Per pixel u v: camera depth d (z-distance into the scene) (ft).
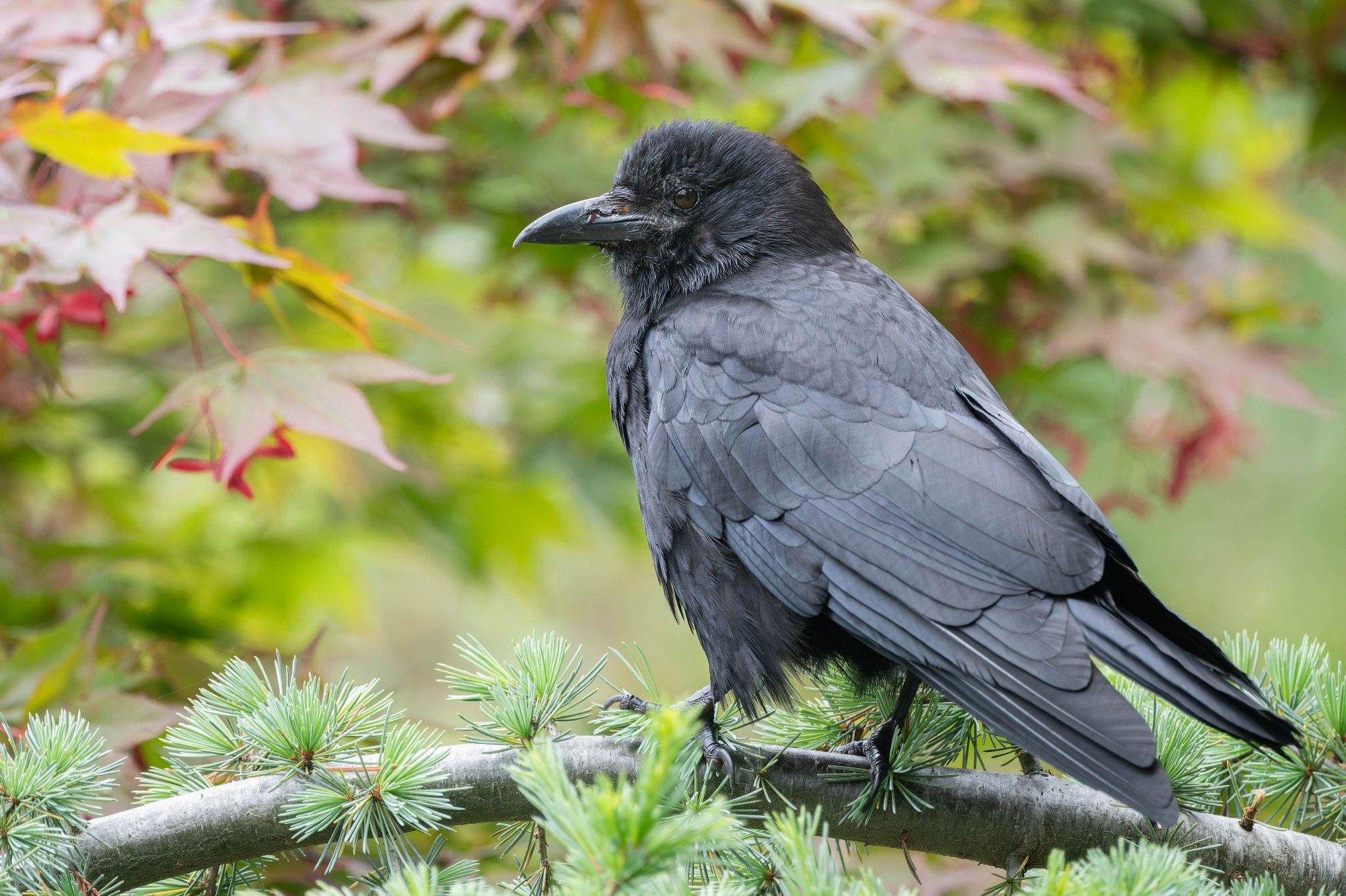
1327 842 23.49
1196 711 21.36
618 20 33.14
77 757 21.70
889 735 24.43
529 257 42.37
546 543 60.49
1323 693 24.90
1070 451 43.29
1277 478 54.49
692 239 33.37
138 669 30.32
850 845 24.79
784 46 39.14
